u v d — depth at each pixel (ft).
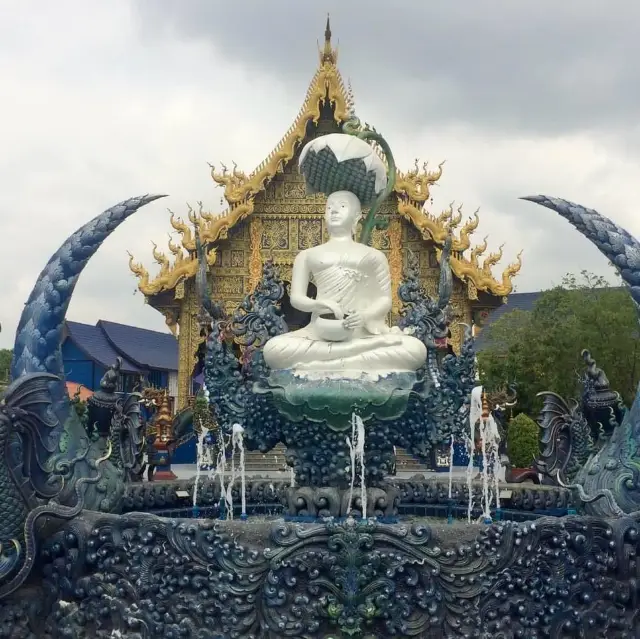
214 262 130.82
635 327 122.72
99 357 154.10
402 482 42.83
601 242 32.83
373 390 29.73
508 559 23.97
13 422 25.73
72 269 31.32
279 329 34.53
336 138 34.40
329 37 127.54
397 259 129.49
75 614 25.12
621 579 25.38
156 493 39.83
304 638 23.40
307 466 30.76
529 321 137.18
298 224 132.98
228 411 33.09
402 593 23.71
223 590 23.79
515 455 86.89
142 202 32.19
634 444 30.25
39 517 25.23
